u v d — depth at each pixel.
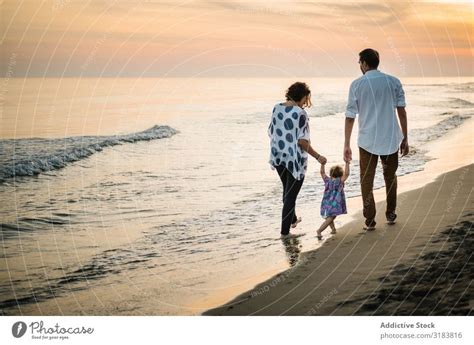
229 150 12.11
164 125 14.56
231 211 7.20
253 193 8.29
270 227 6.31
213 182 9.11
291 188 5.75
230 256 5.37
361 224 5.99
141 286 4.83
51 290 4.79
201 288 4.72
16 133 12.16
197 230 6.32
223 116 16.12
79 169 10.21
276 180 9.24
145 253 5.61
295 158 5.63
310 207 7.00
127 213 7.29
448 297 4.17
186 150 11.99
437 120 14.44
